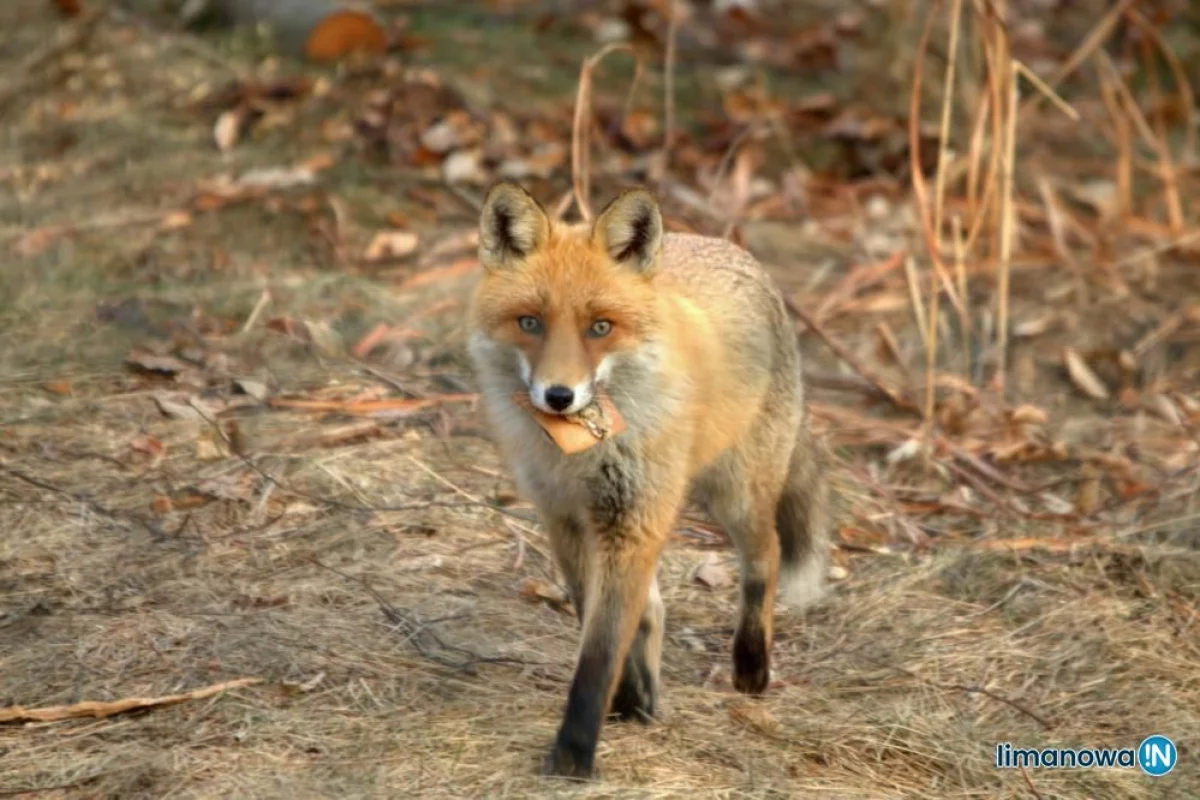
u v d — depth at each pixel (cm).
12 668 808
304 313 1314
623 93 1836
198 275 1378
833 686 885
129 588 904
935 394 1317
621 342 752
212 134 1645
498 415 795
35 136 1630
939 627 959
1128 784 796
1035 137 1883
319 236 1475
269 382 1196
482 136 1662
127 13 1891
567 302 749
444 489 1069
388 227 1513
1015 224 1597
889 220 1633
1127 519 1112
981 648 931
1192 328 1452
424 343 1302
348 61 1797
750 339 878
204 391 1177
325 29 1789
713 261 907
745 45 2006
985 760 809
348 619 885
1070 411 1319
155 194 1519
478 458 1123
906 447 1202
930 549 1063
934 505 1130
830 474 1153
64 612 869
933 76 1833
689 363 789
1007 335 1417
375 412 1160
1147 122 1933
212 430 1106
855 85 1928
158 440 1079
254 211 1494
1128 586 1008
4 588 892
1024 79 1967
